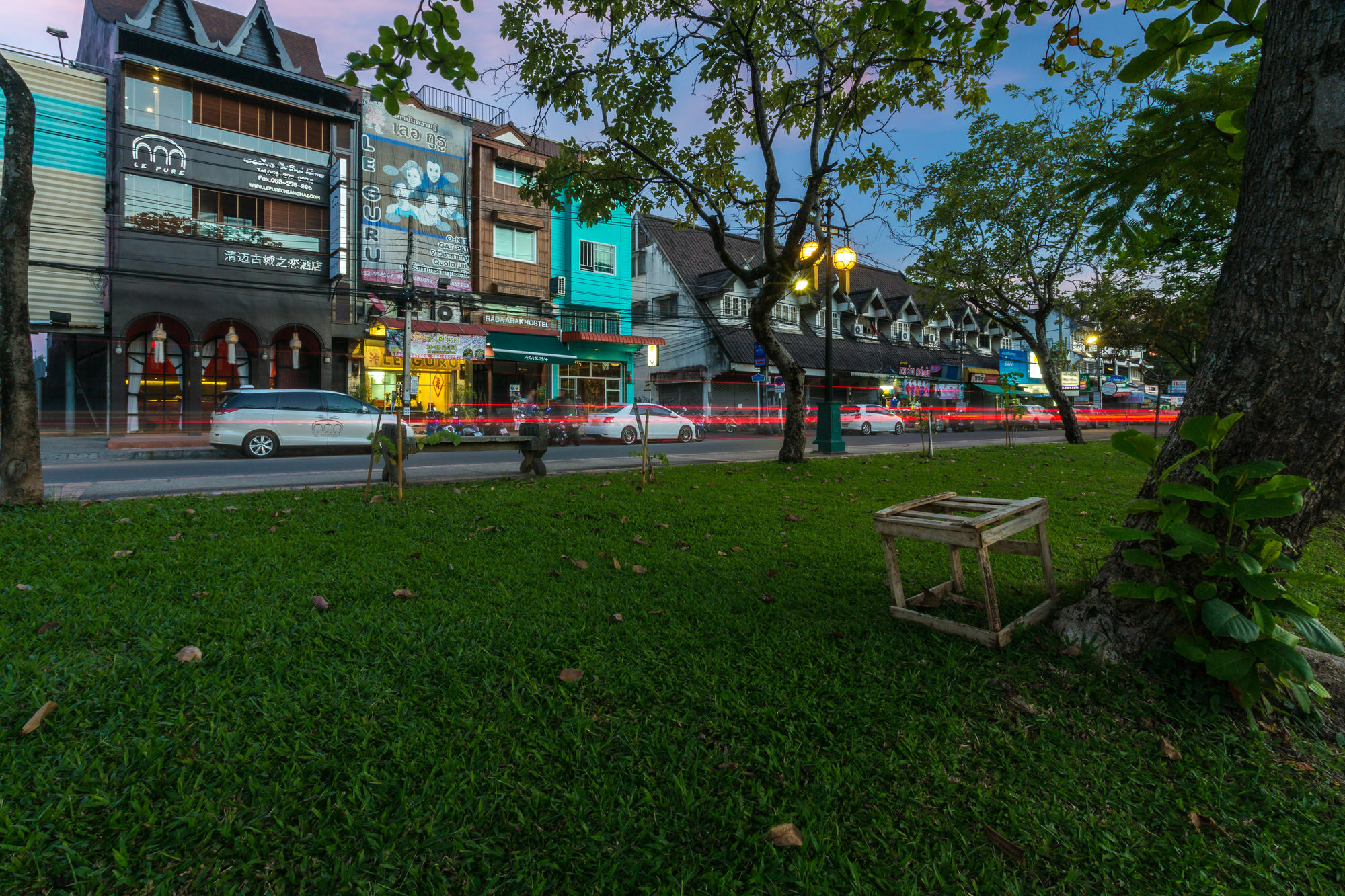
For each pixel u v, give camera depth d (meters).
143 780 1.87
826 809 1.87
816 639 3.00
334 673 2.52
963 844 1.77
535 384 23.11
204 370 17.45
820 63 8.73
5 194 5.14
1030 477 9.22
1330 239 2.41
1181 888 1.67
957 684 2.58
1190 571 2.63
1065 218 13.91
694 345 27.12
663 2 8.30
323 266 18.42
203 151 16.61
